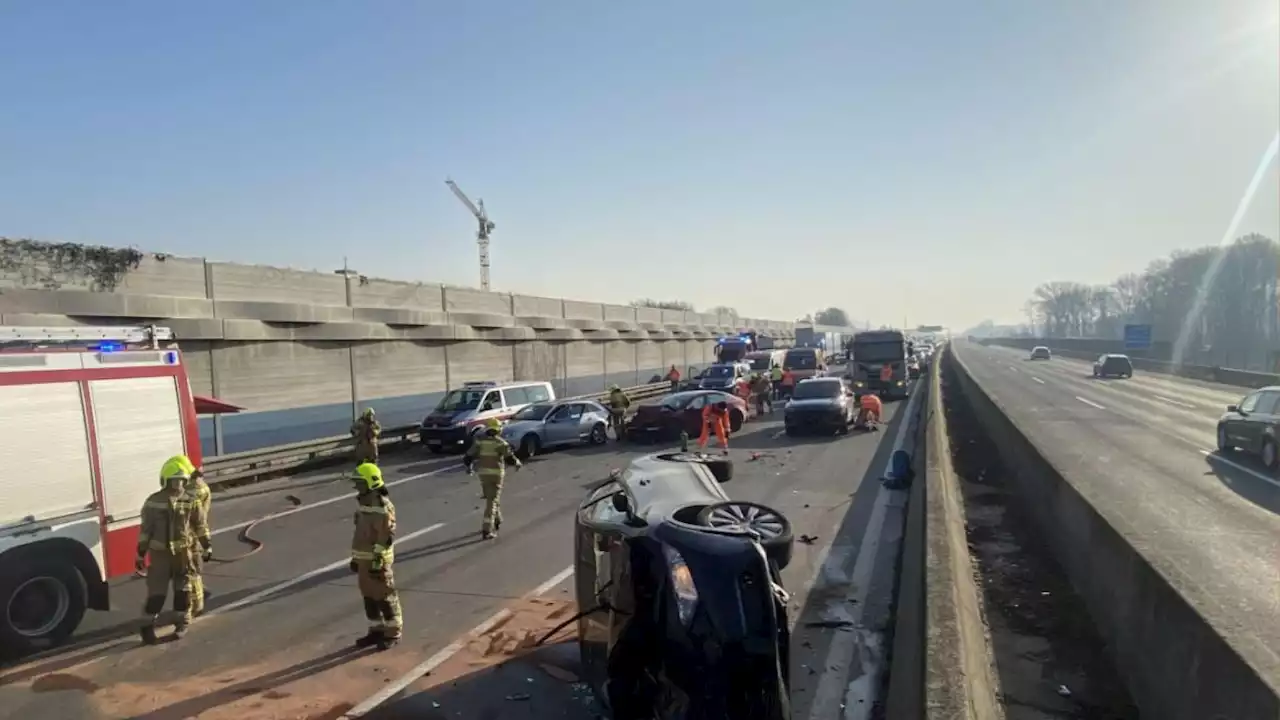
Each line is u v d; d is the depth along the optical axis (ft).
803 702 18.90
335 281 79.66
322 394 74.79
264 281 71.20
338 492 53.78
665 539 15.40
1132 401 108.47
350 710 19.49
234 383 65.26
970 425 75.31
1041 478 33.99
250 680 21.65
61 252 55.06
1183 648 14.79
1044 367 224.12
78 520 25.72
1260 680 11.51
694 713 14.08
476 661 22.38
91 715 19.71
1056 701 17.85
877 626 23.88
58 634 24.57
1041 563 29.09
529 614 26.35
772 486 48.21
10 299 50.19
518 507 45.52
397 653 23.25
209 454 61.67
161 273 61.82
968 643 17.53
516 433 66.08
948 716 13.14
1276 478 47.21
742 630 14.15
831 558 31.55
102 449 26.91
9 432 24.16
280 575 32.55
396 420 84.23
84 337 27.89
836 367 236.22
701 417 74.84
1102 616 21.29
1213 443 63.82
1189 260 290.97
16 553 23.71
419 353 89.61
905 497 44.04
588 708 19.17
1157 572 16.58
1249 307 257.34
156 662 23.22
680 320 206.18
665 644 14.83
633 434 75.51
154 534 25.13
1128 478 47.16
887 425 80.69
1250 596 23.61
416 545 36.81
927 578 21.27
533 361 117.39
